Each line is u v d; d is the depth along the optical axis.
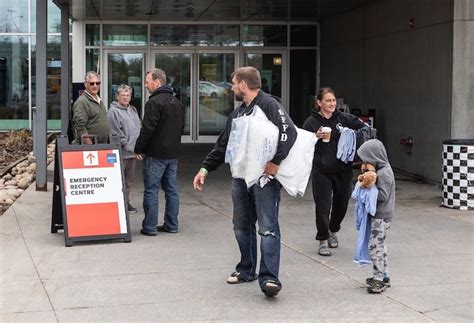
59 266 6.48
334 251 7.11
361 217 5.66
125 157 9.05
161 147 7.73
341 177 6.90
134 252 7.04
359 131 6.80
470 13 10.89
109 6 15.93
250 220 5.85
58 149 7.61
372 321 4.95
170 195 7.98
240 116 5.55
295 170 5.36
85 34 18.73
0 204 10.09
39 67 11.04
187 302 5.39
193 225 8.50
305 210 9.58
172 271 6.30
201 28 19.03
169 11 16.88
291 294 5.59
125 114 9.05
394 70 13.49
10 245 7.36
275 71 19.27
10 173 13.57
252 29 19.08
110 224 7.49
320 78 18.89
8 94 20.48
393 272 6.24
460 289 5.71
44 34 11.02
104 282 5.94
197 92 19.25
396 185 11.81
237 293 5.62
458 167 9.52
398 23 13.26
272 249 5.41
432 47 11.76
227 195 10.95
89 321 4.96
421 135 12.27
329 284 5.87
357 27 15.68
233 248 7.23
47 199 10.38
